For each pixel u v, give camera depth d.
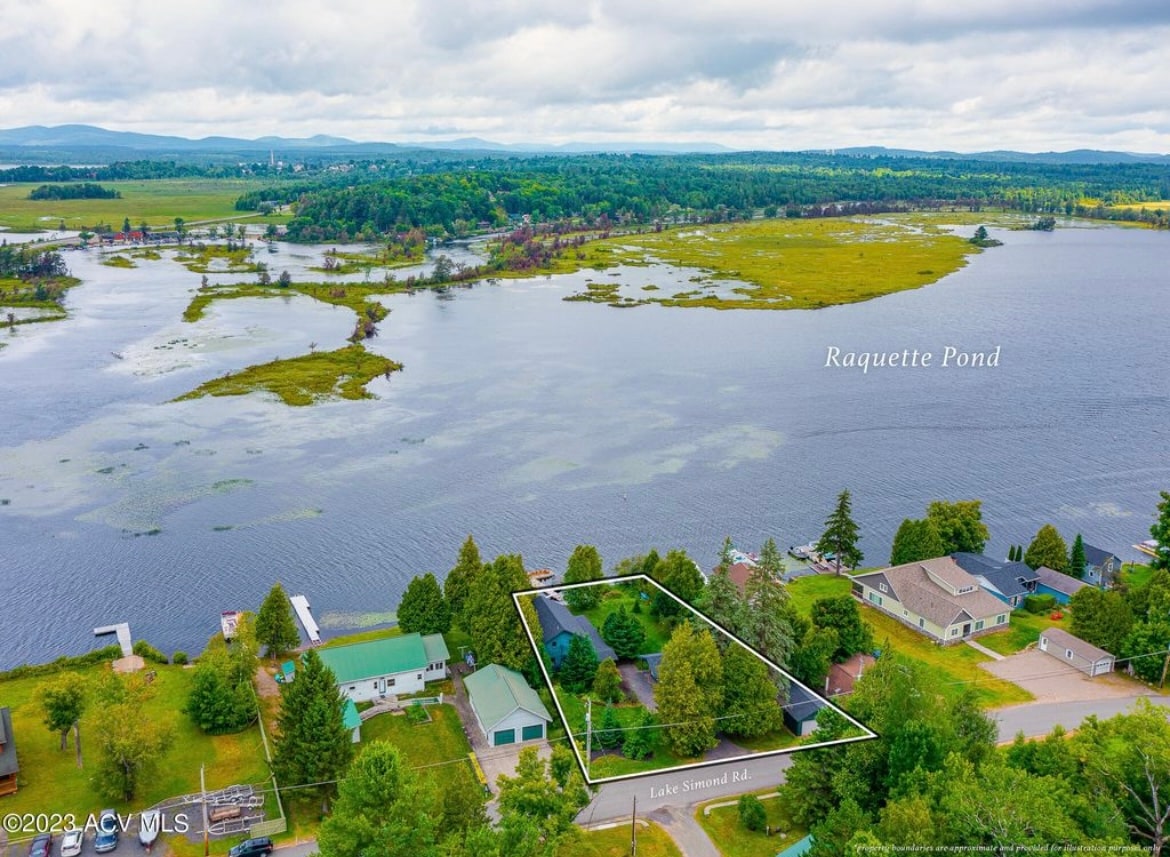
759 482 132.12
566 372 191.00
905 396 175.12
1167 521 104.06
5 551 108.25
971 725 61.50
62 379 180.12
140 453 140.38
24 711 75.12
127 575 103.56
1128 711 75.31
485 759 69.38
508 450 143.75
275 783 64.00
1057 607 97.31
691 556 108.94
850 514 116.00
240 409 162.62
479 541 112.62
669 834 60.16
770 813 62.38
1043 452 145.75
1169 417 163.38
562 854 57.72
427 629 86.81
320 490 127.31
